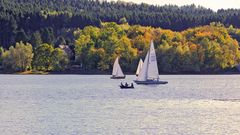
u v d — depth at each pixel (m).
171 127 110.75
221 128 109.62
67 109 141.38
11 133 104.06
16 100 169.00
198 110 139.75
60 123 115.19
